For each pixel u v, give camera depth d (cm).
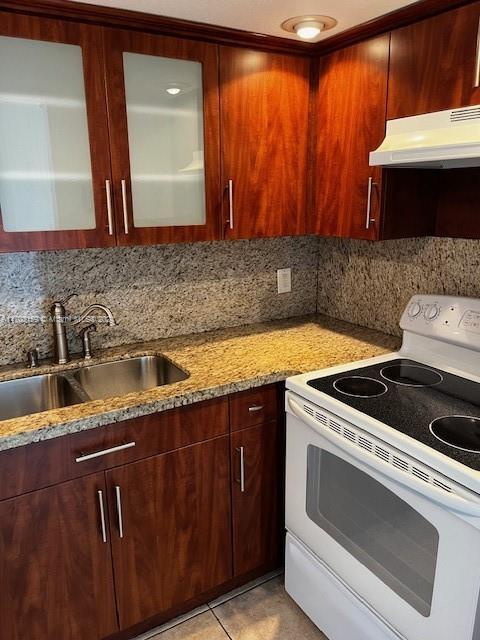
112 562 156
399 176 171
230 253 222
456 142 132
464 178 173
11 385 172
